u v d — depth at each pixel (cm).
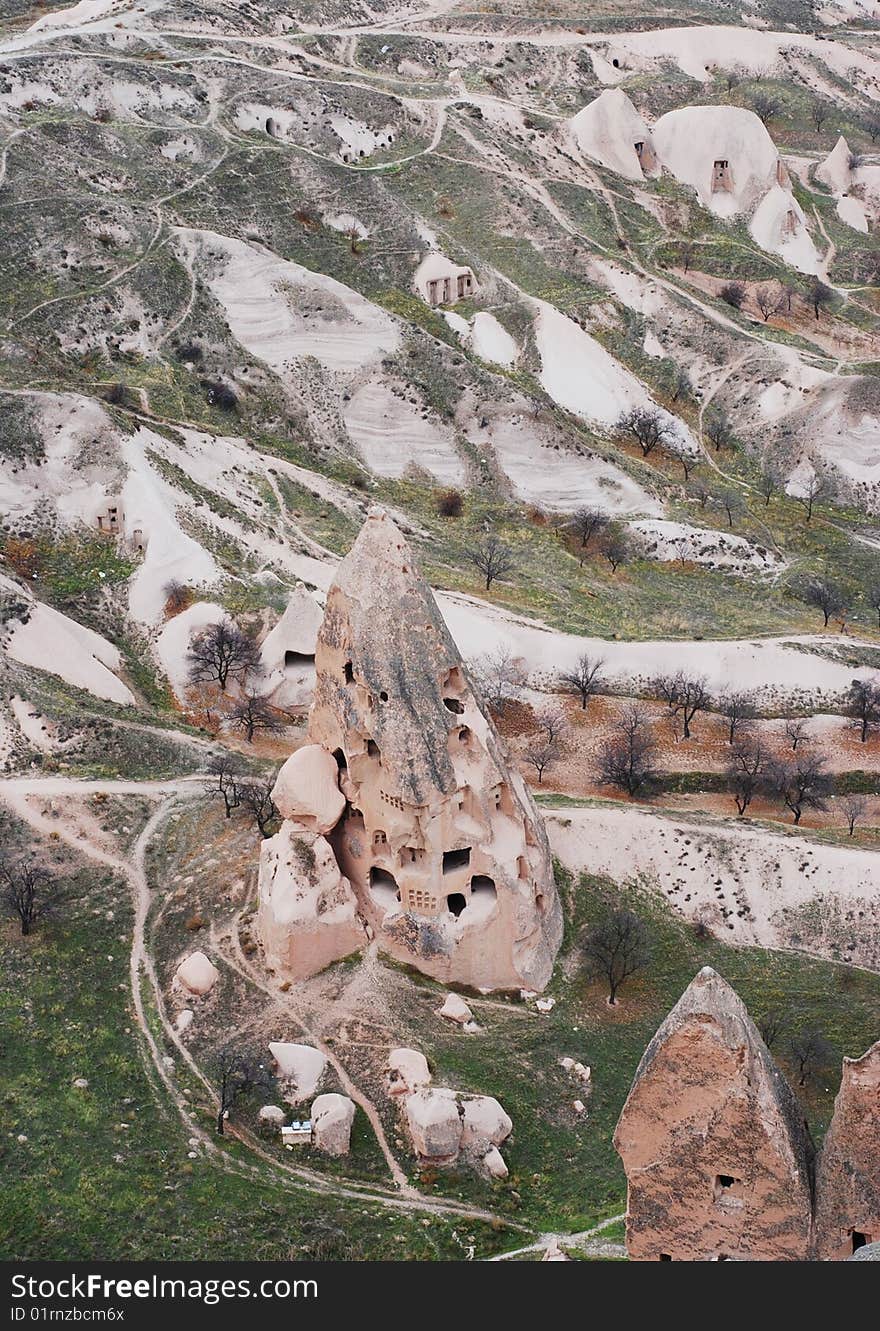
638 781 11694
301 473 16300
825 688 13512
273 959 9081
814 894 10088
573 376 19000
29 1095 8100
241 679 12481
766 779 11850
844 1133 5381
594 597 14925
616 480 17238
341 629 9119
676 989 9475
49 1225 7212
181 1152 7819
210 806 10600
